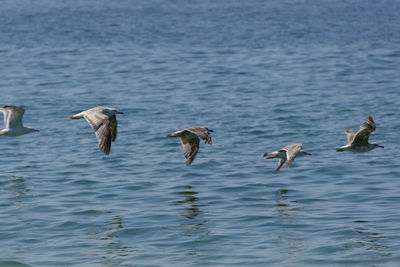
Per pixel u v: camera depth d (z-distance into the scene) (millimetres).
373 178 26406
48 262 18656
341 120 35750
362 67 50406
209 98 41531
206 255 18969
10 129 24391
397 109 37938
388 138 32406
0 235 20812
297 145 19750
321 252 19125
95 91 43906
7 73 49656
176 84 45750
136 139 32938
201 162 28969
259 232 20812
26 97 42344
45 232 21062
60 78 48000
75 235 20797
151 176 27078
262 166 28281
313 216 22203
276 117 36500
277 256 18812
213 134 33469
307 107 38750
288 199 24094
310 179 26516
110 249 19625
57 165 28812
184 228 21219
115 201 24031
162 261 18688
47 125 35812
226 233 20766
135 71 50125
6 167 28594
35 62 53469
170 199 24172
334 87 44156
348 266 18188
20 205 23641
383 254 18891
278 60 53281
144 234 20797
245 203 23703
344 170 27594
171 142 32344
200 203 23703
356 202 23594
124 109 39000
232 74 48562
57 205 23609
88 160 29547
